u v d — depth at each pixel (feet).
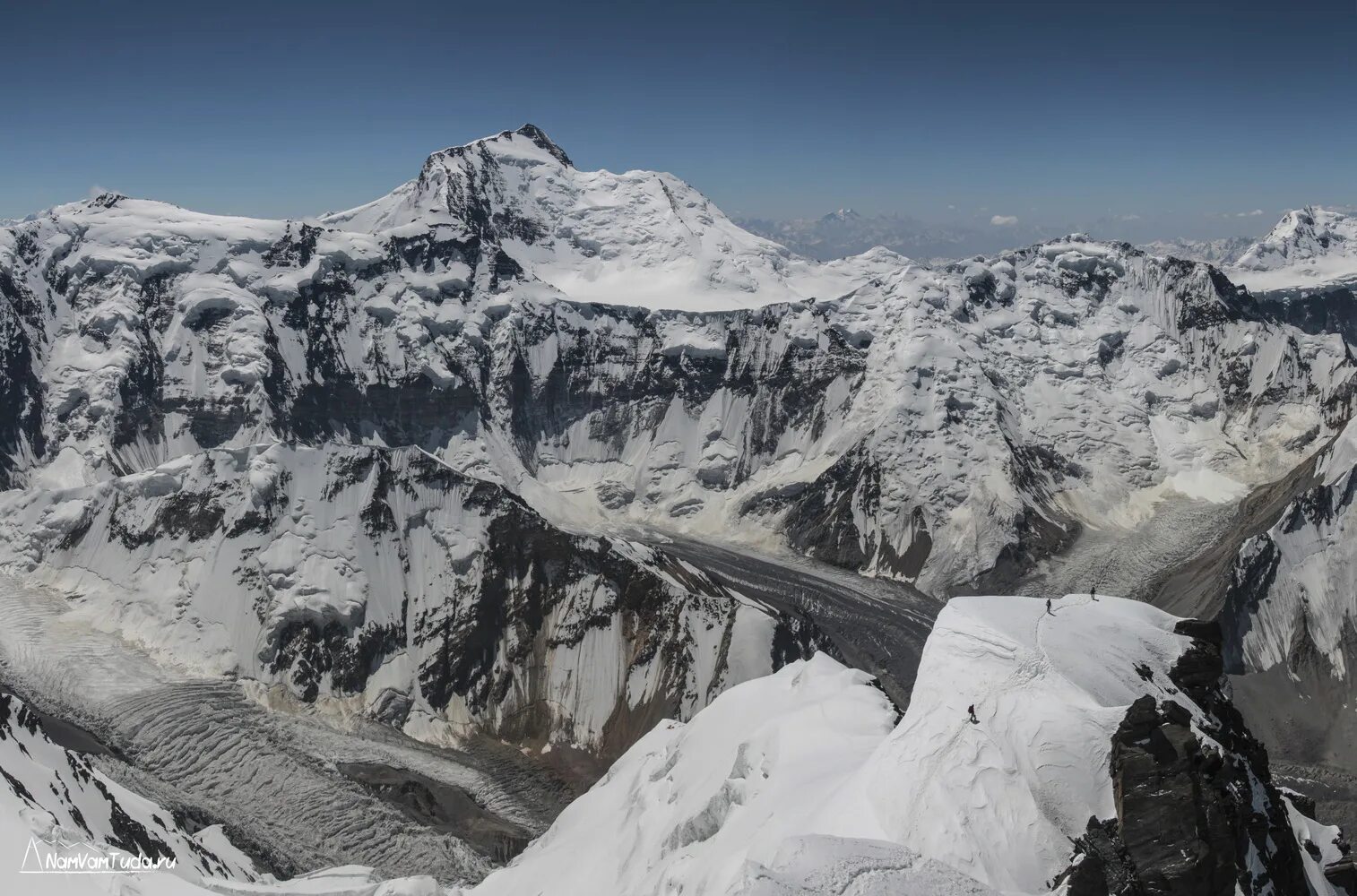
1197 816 196.54
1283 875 217.77
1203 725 231.09
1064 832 204.33
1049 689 226.99
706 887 266.98
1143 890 192.13
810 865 196.03
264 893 349.82
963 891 191.83
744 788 309.63
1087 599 268.62
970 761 219.00
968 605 259.39
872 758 247.09
